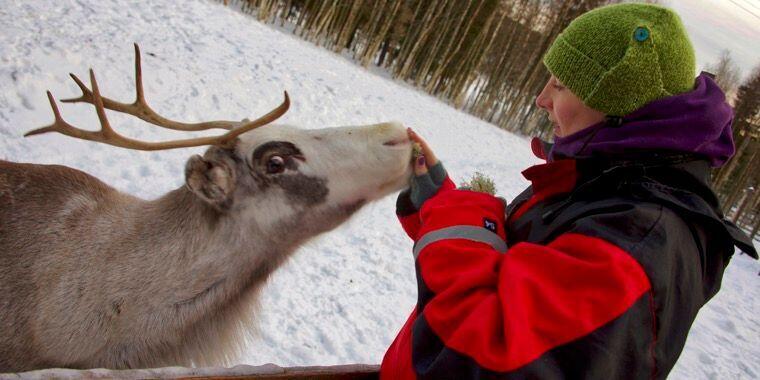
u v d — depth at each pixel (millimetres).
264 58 15727
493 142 24625
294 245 2516
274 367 1832
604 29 1595
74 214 2330
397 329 6090
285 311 5344
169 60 11586
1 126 6652
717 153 1490
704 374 7676
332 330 5434
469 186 2006
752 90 35500
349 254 7410
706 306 11203
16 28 9250
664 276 1240
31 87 7805
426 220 1726
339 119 14211
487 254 1485
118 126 8062
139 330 2256
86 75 9188
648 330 1215
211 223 2377
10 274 2148
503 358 1188
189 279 2330
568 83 1670
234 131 2283
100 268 2260
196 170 2273
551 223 1534
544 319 1235
